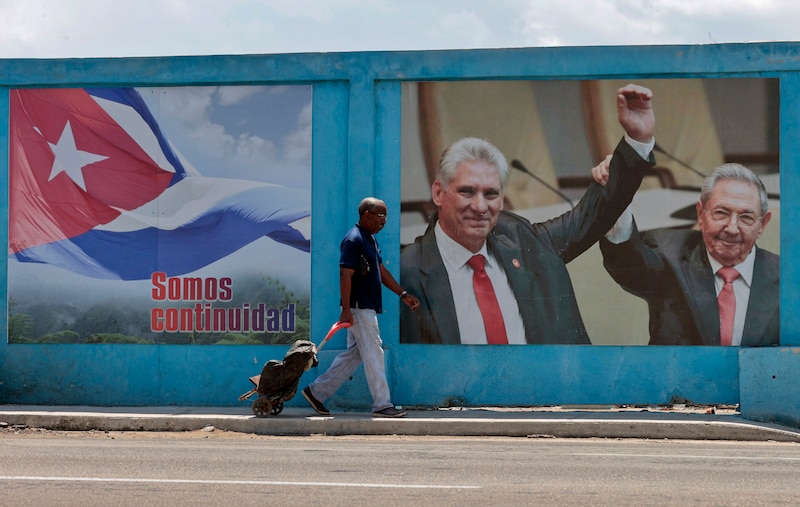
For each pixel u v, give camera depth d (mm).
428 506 6328
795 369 10578
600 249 11203
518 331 11258
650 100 11195
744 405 10719
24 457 8289
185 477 7305
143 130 11656
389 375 11281
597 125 11242
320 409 10648
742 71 11094
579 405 11297
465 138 11359
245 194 11570
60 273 11695
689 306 11117
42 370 11664
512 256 11289
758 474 7586
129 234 11641
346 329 11414
